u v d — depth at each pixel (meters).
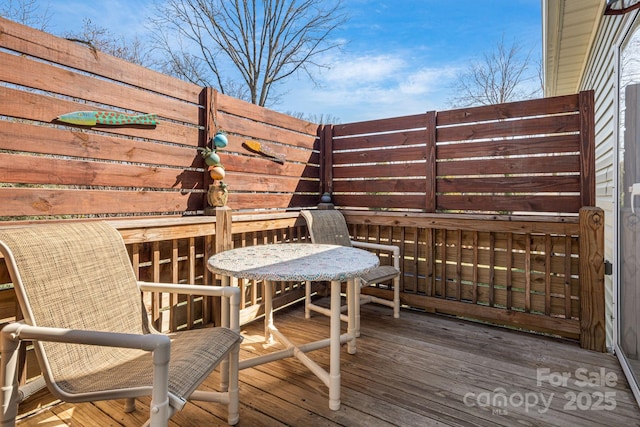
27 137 1.71
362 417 1.67
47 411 1.71
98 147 1.99
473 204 3.04
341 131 3.76
